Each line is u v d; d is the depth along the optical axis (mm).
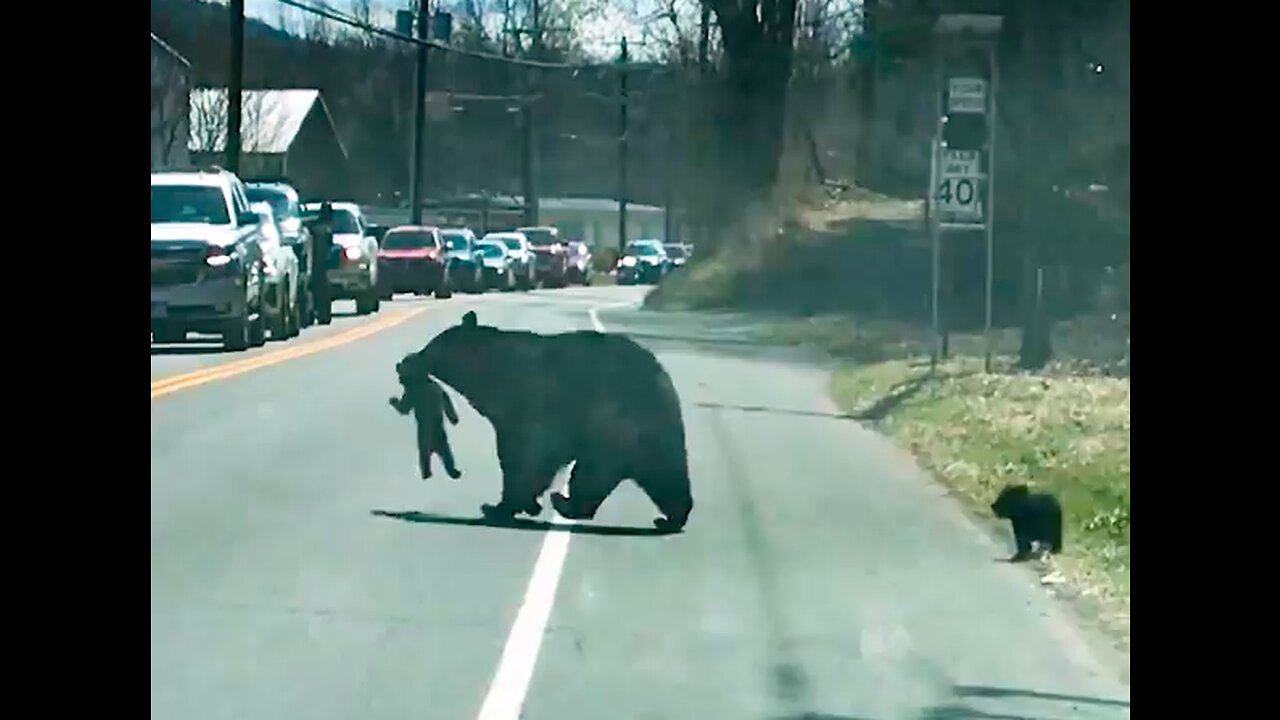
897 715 7820
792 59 49844
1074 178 26984
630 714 7660
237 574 10203
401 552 10977
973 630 9461
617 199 109062
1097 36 25391
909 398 20125
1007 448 15859
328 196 81188
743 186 49219
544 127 93562
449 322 33531
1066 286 28125
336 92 89375
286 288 27656
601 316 38125
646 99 85562
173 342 26438
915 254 41062
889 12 36781
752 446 16609
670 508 12070
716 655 8750
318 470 13977
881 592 10312
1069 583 10594
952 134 24672
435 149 93188
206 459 14406
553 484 12797
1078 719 7891
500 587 10086
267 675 8109
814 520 12586
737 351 28703
